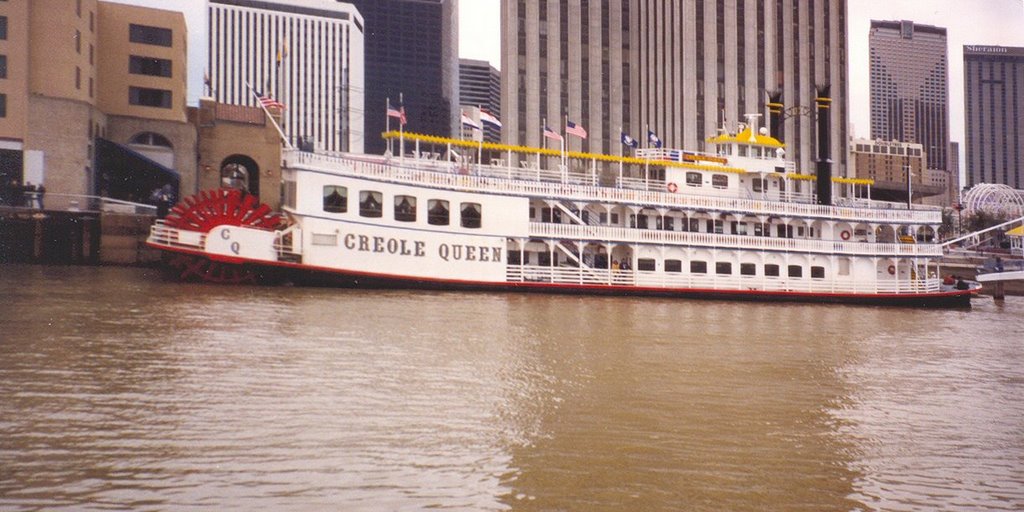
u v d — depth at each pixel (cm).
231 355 3184
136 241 6838
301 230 5500
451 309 4859
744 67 14062
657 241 6450
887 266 7231
